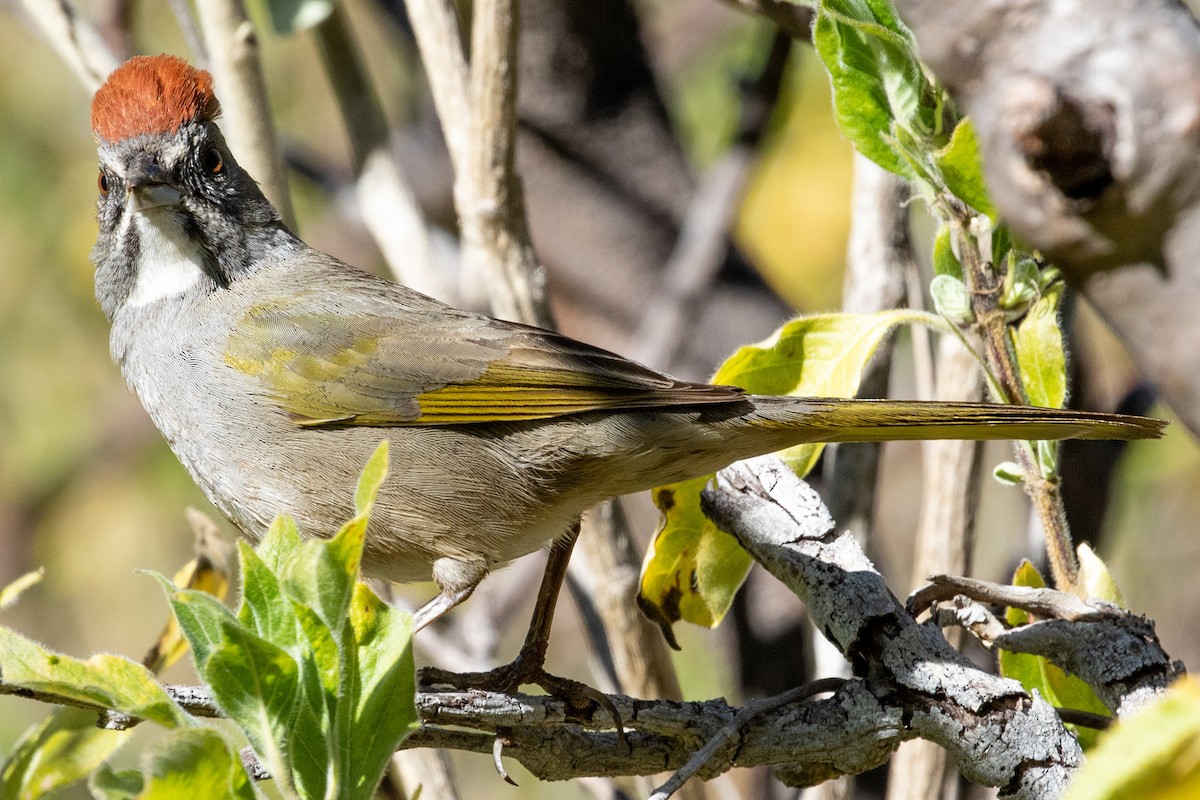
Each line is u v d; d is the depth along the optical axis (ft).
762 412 23.25
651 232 40.91
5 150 52.49
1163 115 11.30
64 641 52.08
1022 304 20.94
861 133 20.79
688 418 23.70
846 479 27.68
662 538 24.76
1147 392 32.53
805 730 19.56
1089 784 11.16
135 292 28.81
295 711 15.38
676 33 50.70
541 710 20.31
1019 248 20.70
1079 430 20.90
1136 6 11.59
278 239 29.30
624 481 25.58
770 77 35.29
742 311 39.96
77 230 52.49
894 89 20.12
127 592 52.47
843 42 20.38
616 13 40.98
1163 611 44.11
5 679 15.56
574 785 45.57
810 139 48.32
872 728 19.29
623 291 40.57
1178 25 11.50
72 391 53.31
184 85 28.81
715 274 38.60
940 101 19.95
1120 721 17.83
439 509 25.96
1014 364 21.31
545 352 25.96
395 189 32.50
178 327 27.91
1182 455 44.57
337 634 15.38
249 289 28.25
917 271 27.99
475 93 25.93
